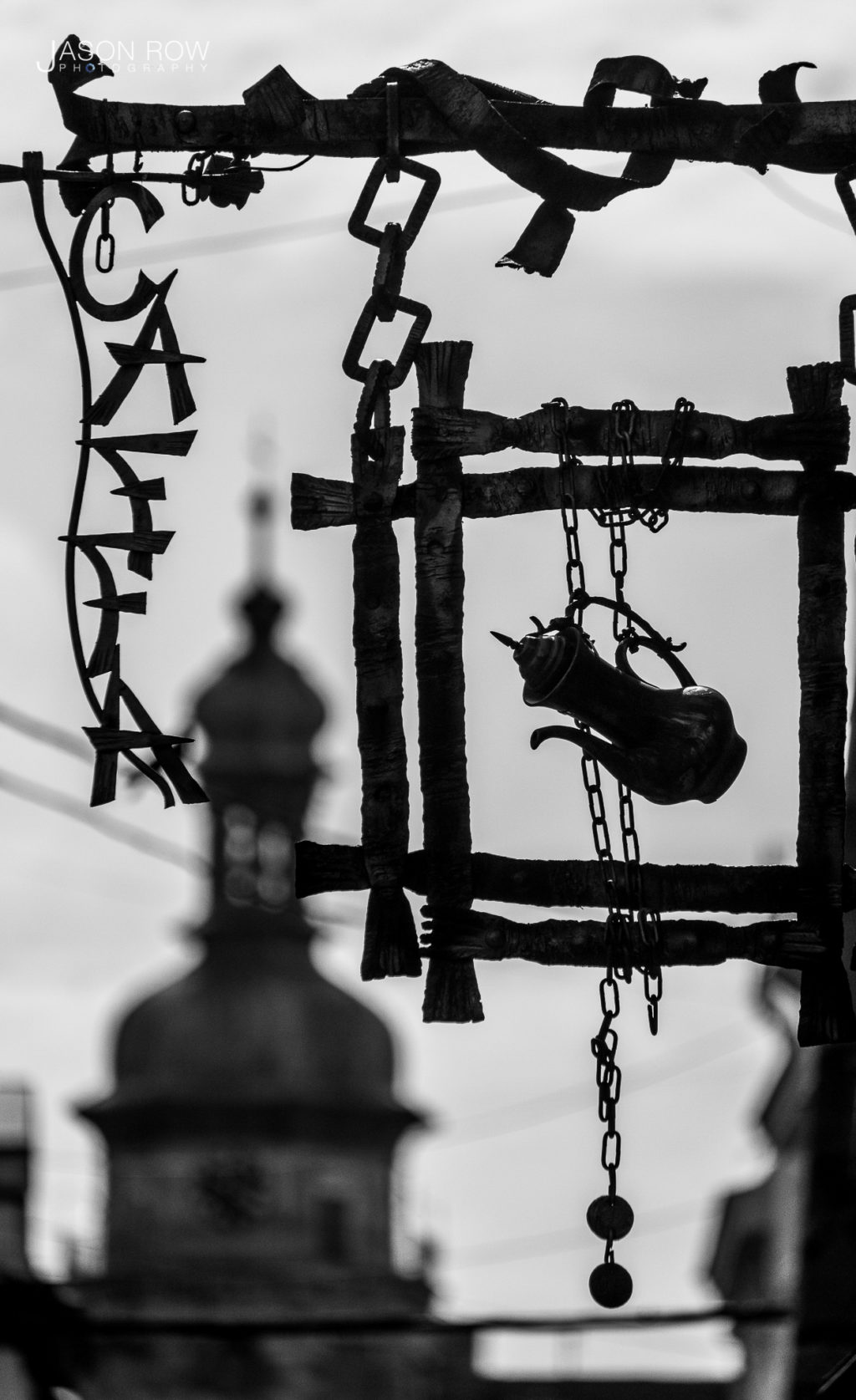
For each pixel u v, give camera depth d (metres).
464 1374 59.62
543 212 11.44
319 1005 95.38
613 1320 13.06
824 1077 14.64
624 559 11.20
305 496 11.09
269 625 96.69
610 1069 11.09
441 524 11.06
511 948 11.00
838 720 11.15
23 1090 23.64
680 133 11.25
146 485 11.08
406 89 11.16
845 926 12.50
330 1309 83.06
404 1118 91.94
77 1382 18.67
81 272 11.09
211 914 96.62
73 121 11.08
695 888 11.06
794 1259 15.66
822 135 11.27
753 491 11.20
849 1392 12.20
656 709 11.25
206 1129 90.50
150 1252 86.81
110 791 10.99
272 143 11.12
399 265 11.10
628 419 11.15
